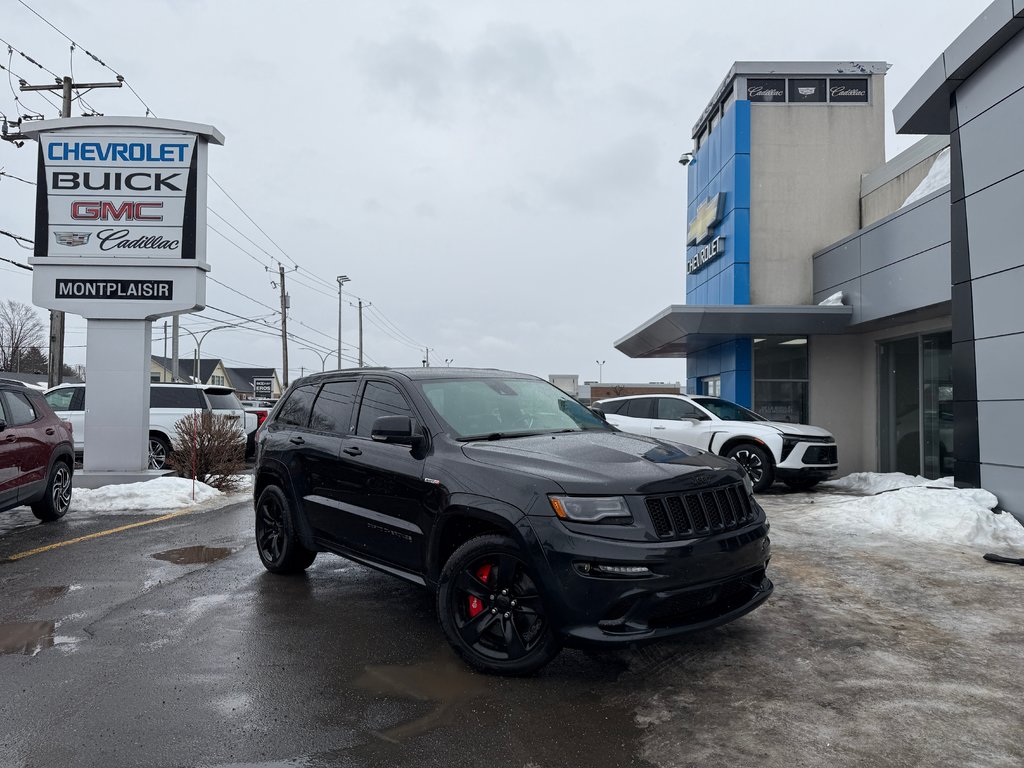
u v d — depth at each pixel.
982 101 8.66
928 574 6.26
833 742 3.30
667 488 3.95
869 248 13.27
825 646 4.53
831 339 15.18
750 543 4.18
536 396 5.68
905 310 12.09
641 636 3.69
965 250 8.98
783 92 16.09
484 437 4.82
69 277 12.11
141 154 12.22
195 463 12.17
